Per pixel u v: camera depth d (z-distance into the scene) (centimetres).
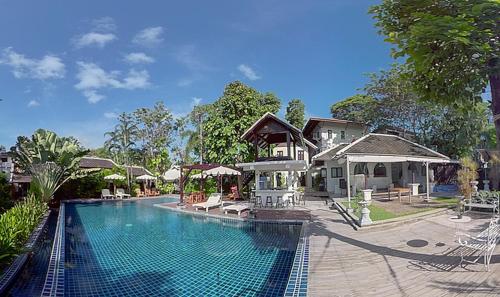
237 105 2819
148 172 4550
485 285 574
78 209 2516
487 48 536
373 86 3494
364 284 622
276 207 1964
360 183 2498
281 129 1959
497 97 609
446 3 606
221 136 2809
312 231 1196
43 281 784
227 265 883
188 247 1126
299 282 650
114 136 5228
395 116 3541
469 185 1557
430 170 2942
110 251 1093
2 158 3238
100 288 730
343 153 2009
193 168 2542
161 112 5719
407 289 582
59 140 2523
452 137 3266
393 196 2186
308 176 3562
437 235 1012
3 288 686
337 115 4656
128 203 3008
